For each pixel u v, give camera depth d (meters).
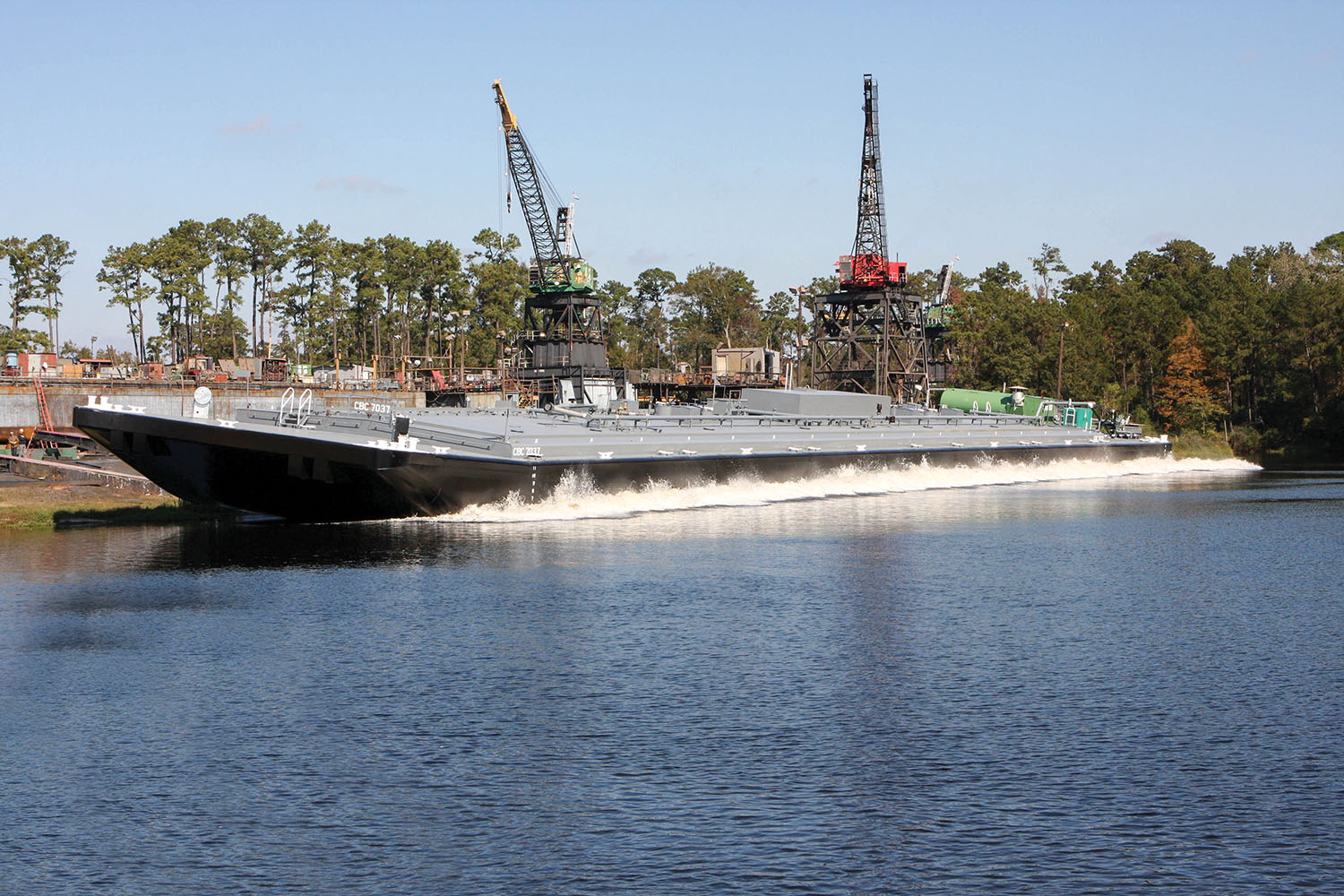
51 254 172.12
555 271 161.62
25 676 30.70
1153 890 19.36
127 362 158.00
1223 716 27.59
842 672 31.14
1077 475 104.38
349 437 54.44
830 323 155.75
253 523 56.78
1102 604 40.31
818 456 77.75
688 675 30.81
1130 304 191.75
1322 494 85.31
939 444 91.06
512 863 20.20
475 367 199.75
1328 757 24.91
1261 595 42.16
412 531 54.09
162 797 23.00
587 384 81.44
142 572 44.50
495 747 25.42
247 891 19.39
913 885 19.44
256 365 153.50
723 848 20.72
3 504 59.91
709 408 79.00
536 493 60.00
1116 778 23.77
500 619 36.97
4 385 106.81
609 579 43.56
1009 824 21.66
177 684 30.06
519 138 159.12
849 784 23.38
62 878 19.81
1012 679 30.58
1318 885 19.50
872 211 151.62
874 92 150.25
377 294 183.25
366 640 34.34
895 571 46.34
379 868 20.08
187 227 181.75
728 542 53.06
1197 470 119.00
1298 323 167.75
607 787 23.27
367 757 24.91
